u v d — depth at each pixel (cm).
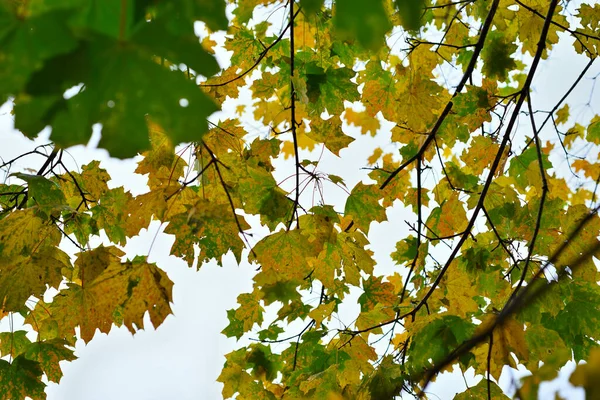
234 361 362
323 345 364
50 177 302
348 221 315
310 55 378
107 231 314
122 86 76
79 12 75
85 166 314
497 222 356
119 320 292
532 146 356
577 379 91
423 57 379
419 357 255
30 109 79
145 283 214
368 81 368
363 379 293
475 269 334
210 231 239
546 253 324
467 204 365
